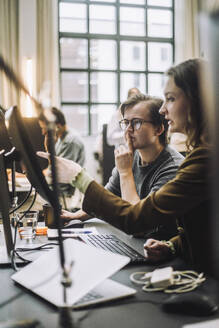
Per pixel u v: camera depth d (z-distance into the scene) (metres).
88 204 1.06
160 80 6.68
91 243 1.21
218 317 0.70
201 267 0.98
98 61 6.37
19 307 0.76
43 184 0.89
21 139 0.83
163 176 1.48
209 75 0.46
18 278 0.90
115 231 1.45
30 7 5.43
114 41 6.41
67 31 6.17
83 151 4.31
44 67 5.49
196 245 1.05
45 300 0.79
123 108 1.61
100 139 4.27
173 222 1.37
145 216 1.02
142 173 1.61
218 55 0.45
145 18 6.50
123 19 6.44
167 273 0.85
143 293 0.82
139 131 1.53
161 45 6.64
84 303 0.75
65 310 0.65
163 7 6.55
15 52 5.38
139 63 6.65
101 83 6.44
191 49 6.13
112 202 1.05
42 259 0.95
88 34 6.25
